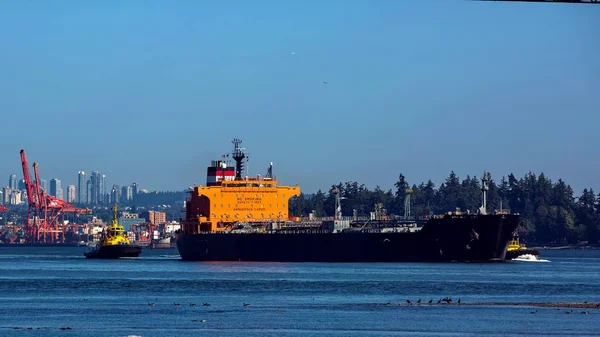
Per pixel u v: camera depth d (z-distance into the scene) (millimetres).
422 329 153250
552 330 151625
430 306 179625
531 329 152625
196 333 150125
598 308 176125
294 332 151000
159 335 148500
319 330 152875
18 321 163250
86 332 151250
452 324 157750
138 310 176500
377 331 151750
